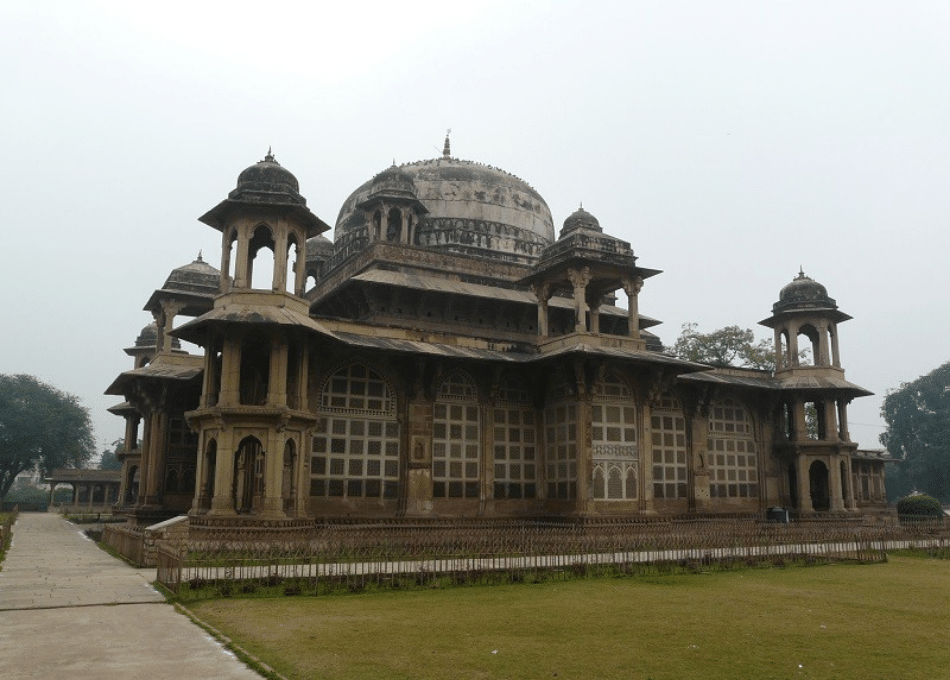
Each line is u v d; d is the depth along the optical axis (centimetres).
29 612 1238
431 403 2723
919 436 7044
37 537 2919
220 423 2189
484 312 3212
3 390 6656
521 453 2888
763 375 3562
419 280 3067
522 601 1419
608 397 2814
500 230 3638
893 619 1271
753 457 3438
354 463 2580
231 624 1143
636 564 1895
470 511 2752
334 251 3844
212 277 3350
